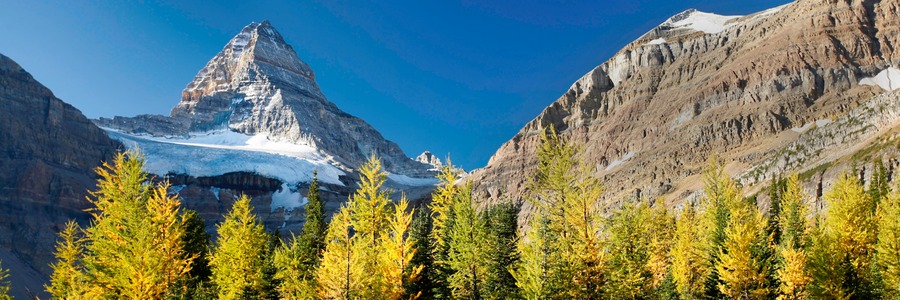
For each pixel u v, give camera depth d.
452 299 47.03
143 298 38.72
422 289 47.16
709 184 68.06
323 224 65.88
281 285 50.88
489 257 45.75
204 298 49.22
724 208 60.91
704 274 57.06
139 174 45.84
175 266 45.81
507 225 54.41
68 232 59.03
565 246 39.81
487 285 45.06
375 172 50.88
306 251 59.47
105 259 41.75
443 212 56.59
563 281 39.06
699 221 68.50
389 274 43.91
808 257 48.66
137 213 42.62
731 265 47.84
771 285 48.44
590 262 39.59
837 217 53.22
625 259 46.62
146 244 40.19
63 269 55.19
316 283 47.91
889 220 49.12
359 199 50.22
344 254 45.09
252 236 51.62
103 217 45.97
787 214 69.38
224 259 51.25
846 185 60.34
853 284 45.50
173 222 46.84
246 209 52.62
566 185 40.94
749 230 50.06
